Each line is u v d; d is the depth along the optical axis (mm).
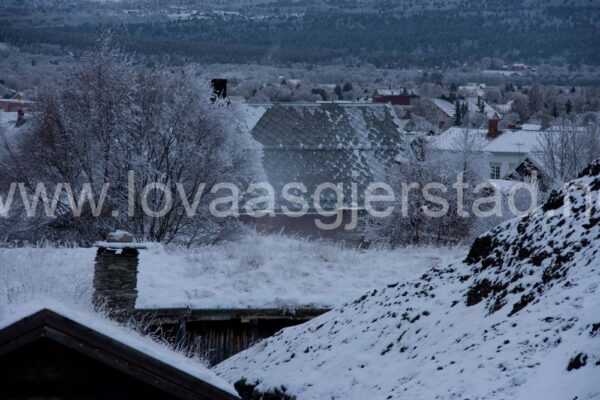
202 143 49844
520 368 12297
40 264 24562
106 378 10602
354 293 26938
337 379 17391
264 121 71688
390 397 14656
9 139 52000
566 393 10703
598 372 10602
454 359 14383
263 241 39250
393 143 70812
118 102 50219
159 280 26359
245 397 19578
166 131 48938
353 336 19094
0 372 10359
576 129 67375
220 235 49594
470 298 17188
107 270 22516
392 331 18188
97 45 51469
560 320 13078
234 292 26281
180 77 51094
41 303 10625
